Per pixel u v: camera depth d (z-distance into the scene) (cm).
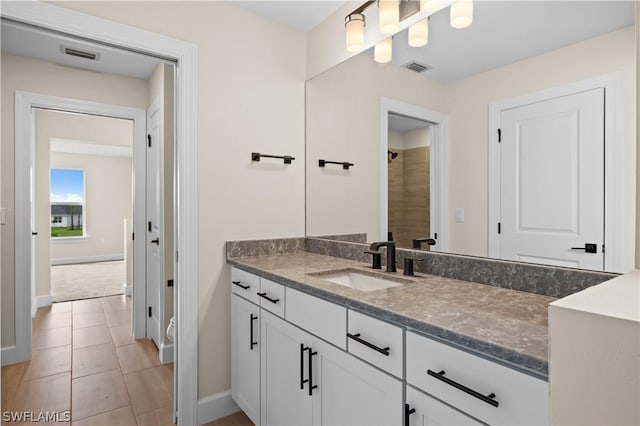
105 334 315
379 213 183
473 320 92
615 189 103
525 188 125
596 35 108
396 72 174
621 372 46
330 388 124
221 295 196
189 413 185
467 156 144
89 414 195
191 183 184
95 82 295
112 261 781
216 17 194
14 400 208
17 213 260
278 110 218
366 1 190
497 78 134
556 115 117
